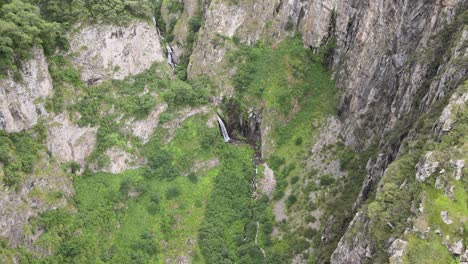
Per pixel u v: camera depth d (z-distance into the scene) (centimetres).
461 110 4956
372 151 7369
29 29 7006
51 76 7500
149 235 7412
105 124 8094
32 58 7012
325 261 6353
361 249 5006
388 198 4972
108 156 7931
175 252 7356
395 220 4803
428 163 4725
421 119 5619
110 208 7444
